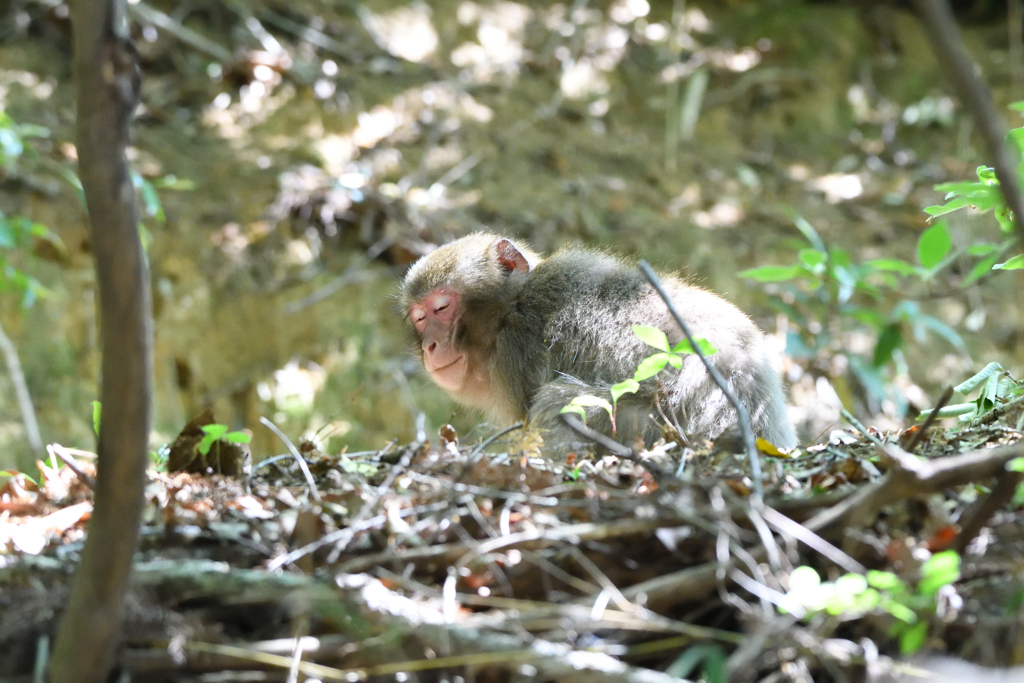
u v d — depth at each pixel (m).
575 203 16.11
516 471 5.18
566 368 8.06
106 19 3.52
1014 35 6.50
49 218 13.20
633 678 3.65
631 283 8.07
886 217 17.16
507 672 3.94
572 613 3.93
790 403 14.33
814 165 18.41
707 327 7.66
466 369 9.09
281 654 3.90
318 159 15.45
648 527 4.25
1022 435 5.80
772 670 3.94
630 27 19.89
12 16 15.75
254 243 13.99
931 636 3.98
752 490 4.46
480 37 18.69
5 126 10.48
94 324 12.98
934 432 6.13
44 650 3.95
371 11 18.30
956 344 13.16
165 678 3.93
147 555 4.46
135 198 3.64
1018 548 4.35
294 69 16.44
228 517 4.83
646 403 7.40
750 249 16.09
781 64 19.89
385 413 13.41
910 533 4.54
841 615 3.87
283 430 13.13
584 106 18.23
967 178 17.38
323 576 4.10
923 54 20.36
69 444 12.35
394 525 4.47
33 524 5.11
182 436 5.92
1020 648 3.92
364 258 14.40
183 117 15.50
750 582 3.88
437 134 16.55
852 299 15.51
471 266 8.97
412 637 3.91
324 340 13.68
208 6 16.80
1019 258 6.39
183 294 13.30
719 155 18.12
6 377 12.19
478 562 4.32
